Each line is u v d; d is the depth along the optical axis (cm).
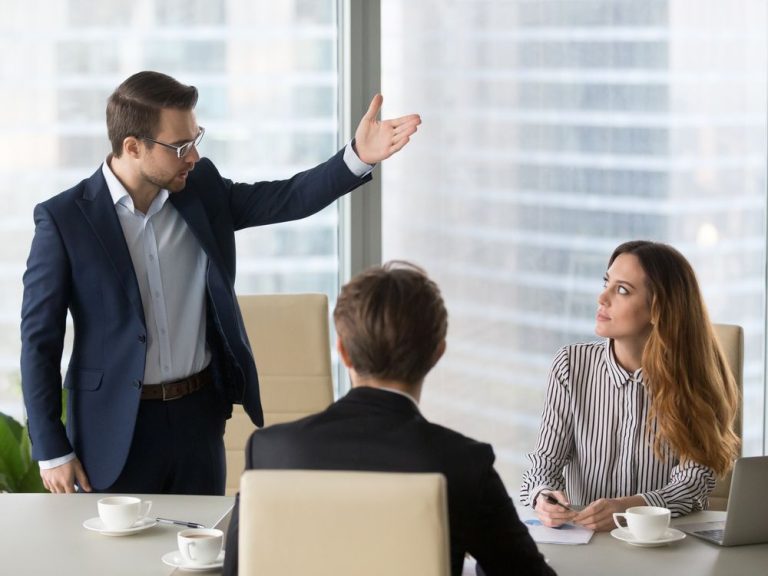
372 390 176
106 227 279
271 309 345
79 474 273
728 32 449
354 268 436
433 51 436
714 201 456
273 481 163
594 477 279
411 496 159
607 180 450
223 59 426
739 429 307
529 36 441
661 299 271
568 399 284
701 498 262
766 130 456
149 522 231
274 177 433
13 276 416
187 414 285
